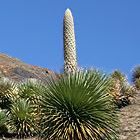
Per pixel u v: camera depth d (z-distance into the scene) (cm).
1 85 1736
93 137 1003
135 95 2011
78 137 982
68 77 1016
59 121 998
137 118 1619
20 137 1570
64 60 987
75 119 1003
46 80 1040
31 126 1566
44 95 1027
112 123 1032
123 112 1736
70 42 966
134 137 1375
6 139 1534
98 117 1009
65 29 962
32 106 1581
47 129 1006
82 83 1016
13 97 1708
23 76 3388
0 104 1720
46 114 1014
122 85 1900
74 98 1002
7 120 1587
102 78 1044
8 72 3366
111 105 1041
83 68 1035
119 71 2164
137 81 2400
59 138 992
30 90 1672
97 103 1012
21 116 1567
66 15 959
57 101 1011
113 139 1042
